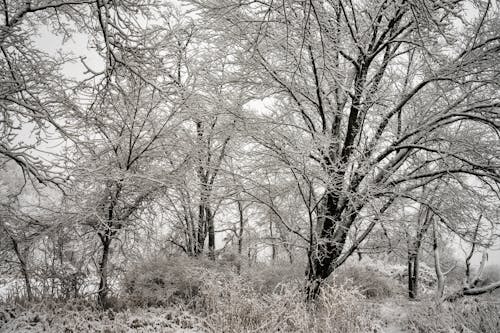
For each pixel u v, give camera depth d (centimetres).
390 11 653
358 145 755
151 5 550
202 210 1012
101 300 671
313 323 518
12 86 527
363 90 675
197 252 972
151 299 707
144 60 534
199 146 841
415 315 611
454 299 701
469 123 802
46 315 545
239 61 710
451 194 739
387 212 716
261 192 757
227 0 623
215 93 774
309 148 645
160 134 767
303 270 848
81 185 690
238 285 599
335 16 698
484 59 641
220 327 515
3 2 498
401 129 804
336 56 711
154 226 809
